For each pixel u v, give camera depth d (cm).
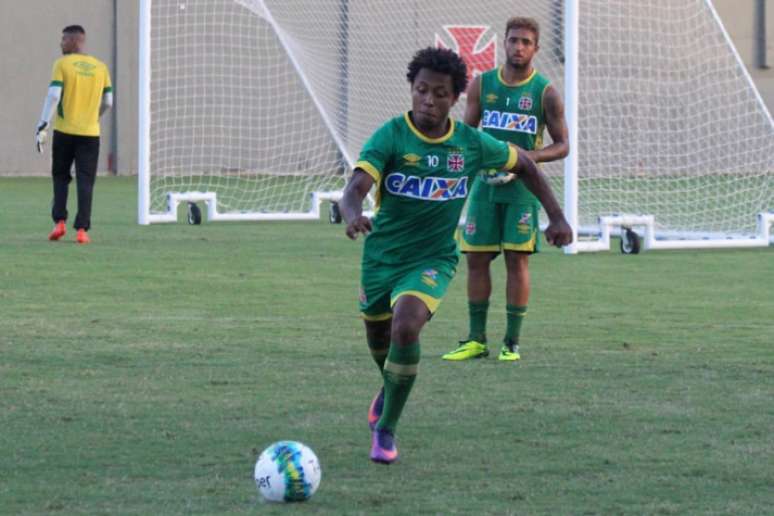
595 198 7606
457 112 7794
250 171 9256
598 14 7931
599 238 5222
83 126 4812
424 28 8694
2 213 6209
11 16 9075
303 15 8425
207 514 1552
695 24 8656
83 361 2569
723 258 4759
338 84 8381
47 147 9256
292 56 6906
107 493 1642
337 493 1653
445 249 1908
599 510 1587
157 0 9094
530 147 2764
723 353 2730
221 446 1898
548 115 2745
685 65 8088
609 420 2095
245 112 9231
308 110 9238
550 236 1941
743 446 1923
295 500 1602
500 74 2769
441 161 1859
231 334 2905
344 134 8169
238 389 2314
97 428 2005
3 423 2033
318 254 4650
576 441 1950
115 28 9338
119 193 7744
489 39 7275
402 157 1847
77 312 3203
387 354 2006
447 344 2855
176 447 1891
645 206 7262
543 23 8588
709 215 6900
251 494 1642
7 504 1591
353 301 3456
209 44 9150
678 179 8238
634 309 3391
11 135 9138
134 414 2105
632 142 8206
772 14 10256
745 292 3753
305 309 3306
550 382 2419
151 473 1745
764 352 2744
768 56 10244
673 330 3044
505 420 2091
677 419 2106
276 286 3741
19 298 3434
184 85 9138
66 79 4781
